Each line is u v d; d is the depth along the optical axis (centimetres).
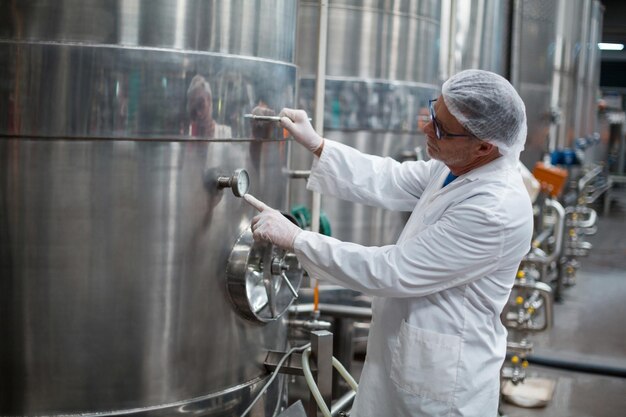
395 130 311
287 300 193
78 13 151
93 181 154
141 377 164
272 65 177
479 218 154
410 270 157
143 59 154
